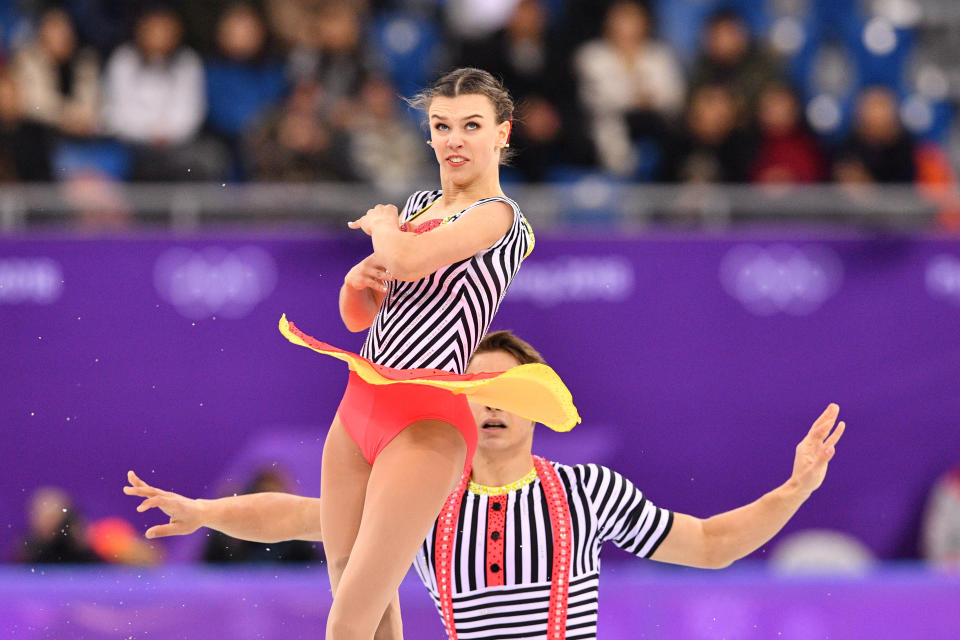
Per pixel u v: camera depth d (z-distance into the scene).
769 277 26.20
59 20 32.84
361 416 12.61
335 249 26.06
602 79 33.12
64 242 25.78
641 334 26.00
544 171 32.19
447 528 14.77
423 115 33.31
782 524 15.30
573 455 25.55
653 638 19.72
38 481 25.17
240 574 20.75
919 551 25.88
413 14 36.03
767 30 36.97
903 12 38.62
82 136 32.34
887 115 33.03
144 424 25.41
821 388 26.08
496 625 14.54
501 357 15.08
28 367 25.45
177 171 31.11
